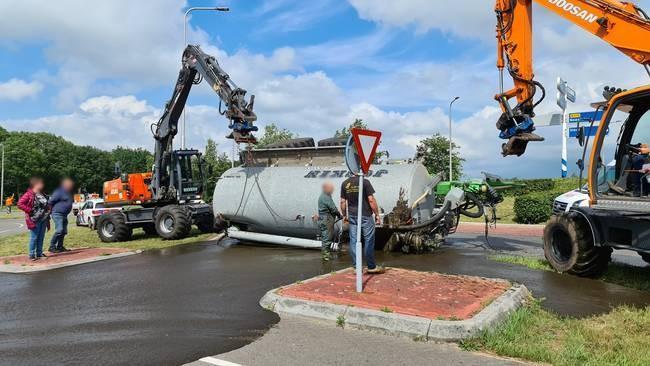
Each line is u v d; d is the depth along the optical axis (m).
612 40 9.57
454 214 13.34
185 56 17.12
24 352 5.49
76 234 20.52
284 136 37.34
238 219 15.08
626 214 8.30
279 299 7.01
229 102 15.14
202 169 19.61
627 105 9.15
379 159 14.08
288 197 13.98
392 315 5.95
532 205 21.02
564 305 7.13
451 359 5.03
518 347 5.14
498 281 7.91
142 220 17.98
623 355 4.90
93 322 6.65
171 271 10.45
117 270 10.78
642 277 9.11
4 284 9.46
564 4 10.25
